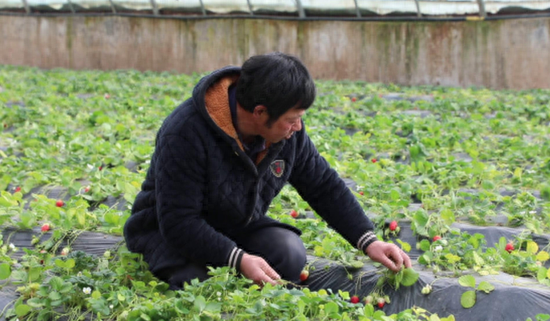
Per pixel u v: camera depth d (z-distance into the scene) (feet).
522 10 44.24
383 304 11.08
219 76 10.03
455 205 16.24
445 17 46.34
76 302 10.36
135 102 33.12
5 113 28.07
